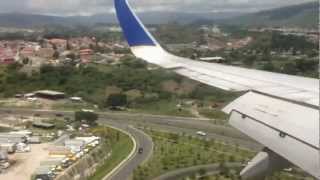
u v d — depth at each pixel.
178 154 83.19
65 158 82.06
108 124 115.38
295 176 49.34
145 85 149.62
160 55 28.50
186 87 143.38
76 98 144.25
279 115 17.52
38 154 86.00
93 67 174.88
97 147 91.44
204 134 101.88
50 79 161.38
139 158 82.12
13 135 96.62
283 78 23.22
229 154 82.31
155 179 68.94
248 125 17.78
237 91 21.41
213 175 69.00
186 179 68.06
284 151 15.10
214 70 25.53
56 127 110.75
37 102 141.88
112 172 74.56
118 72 164.75
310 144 14.71
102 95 146.12
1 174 74.44
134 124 115.25
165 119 121.19
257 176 15.63
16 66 183.00
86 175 74.06
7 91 153.38
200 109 127.69
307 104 18.06
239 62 199.25
